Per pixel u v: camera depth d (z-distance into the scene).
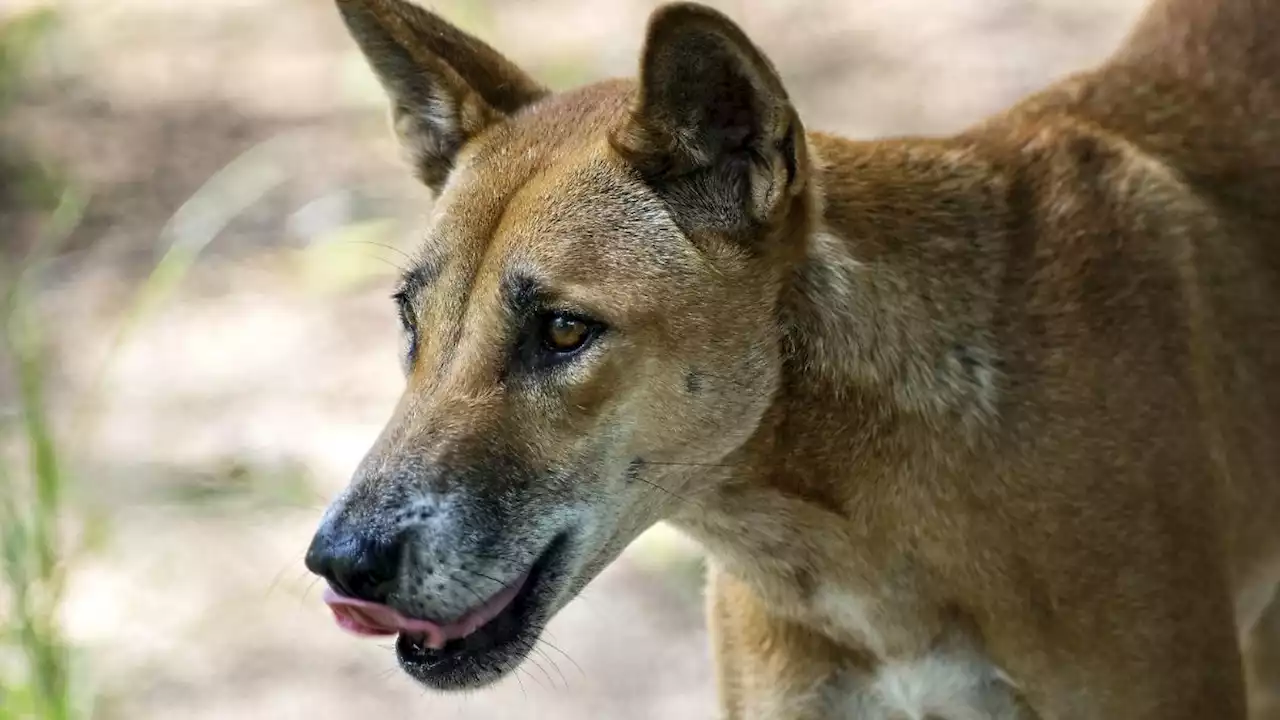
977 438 4.02
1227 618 4.18
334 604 3.74
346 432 7.29
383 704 5.97
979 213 4.14
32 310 8.14
